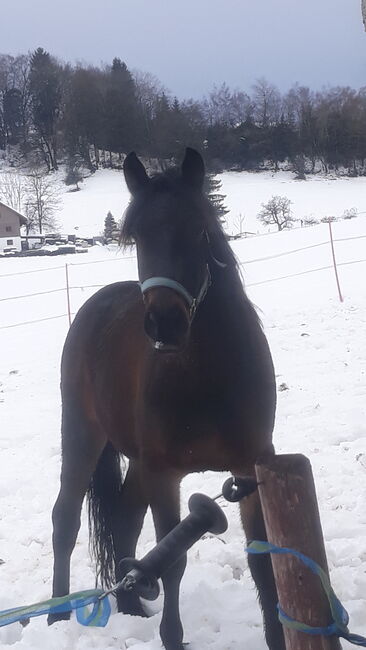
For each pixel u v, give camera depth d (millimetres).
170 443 3047
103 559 3949
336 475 5449
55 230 62438
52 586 4074
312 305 14078
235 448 3070
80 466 4066
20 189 73188
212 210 3051
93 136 85750
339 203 64188
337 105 84812
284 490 2014
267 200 65438
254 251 27047
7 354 14305
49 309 20078
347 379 8188
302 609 2041
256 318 3279
